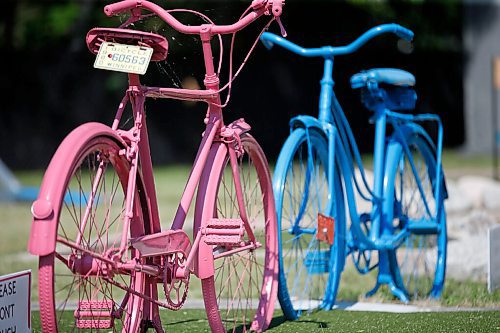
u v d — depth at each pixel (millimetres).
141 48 9070
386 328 11312
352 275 16016
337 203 13289
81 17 47812
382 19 50094
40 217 7789
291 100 48844
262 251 16438
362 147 48719
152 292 9742
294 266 14219
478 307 13188
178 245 9586
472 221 20469
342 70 49219
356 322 11820
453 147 52906
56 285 15320
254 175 14977
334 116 13367
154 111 47438
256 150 11320
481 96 49844
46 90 46469
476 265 15906
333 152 12711
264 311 11445
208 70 10398
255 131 48438
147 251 8984
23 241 21500
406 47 13211
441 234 14578
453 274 15797
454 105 52844
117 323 11305
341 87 48938
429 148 14992
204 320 12195
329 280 13180
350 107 48906
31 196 32375
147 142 9469
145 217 9539
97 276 8445
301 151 13234
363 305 13414
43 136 46531
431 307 13180
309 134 12578
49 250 7738
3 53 46125
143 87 9508
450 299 13820
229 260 11344
